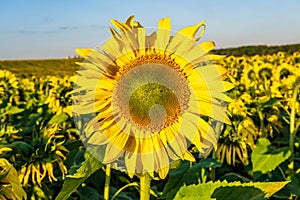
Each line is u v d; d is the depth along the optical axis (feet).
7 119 25.26
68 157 13.87
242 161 15.66
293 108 16.40
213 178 13.39
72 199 14.14
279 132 22.11
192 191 6.74
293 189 14.11
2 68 140.46
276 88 20.63
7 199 7.72
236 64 54.13
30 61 158.92
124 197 14.80
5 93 32.81
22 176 11.41
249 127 15.40
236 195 6.51
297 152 20.13
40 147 11.93
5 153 10.91
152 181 15.99
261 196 6.34
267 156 14.42
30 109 33.12
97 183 15.37
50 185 14.15
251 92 20.89
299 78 19.48
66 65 148.46
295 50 128.88
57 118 19.26
